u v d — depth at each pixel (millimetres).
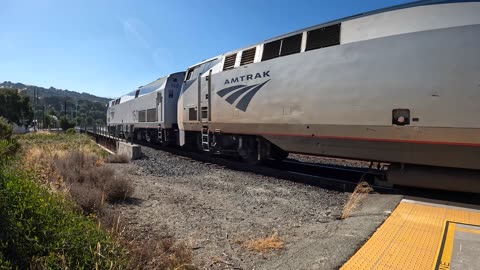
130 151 16891
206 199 8359
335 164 14297
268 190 9219
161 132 22531
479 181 7375
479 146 6918
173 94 21766
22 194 4559
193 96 16312
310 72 9797
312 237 5535
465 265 3963
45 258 3756
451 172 7742
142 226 6363
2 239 3857
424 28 7516
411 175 8219
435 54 7281
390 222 5664
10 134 22859
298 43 10422
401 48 7781
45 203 4680
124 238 5219
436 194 8031
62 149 20547
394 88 7848
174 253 4828
